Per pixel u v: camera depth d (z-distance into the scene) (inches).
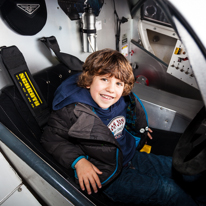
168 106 50.4
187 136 33.0
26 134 31.9
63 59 42.4
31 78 34.5
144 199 32.7
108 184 34.0
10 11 33.1
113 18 64.4
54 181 25.7
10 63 31.9
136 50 79.6
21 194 33.3
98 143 32.5
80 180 28.4
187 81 71.3
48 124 33.6
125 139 40.2
